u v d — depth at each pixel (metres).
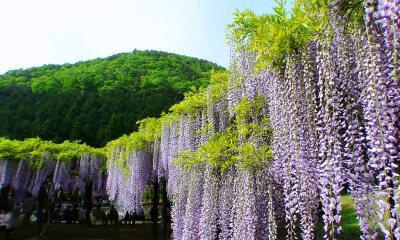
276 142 4.59
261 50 4.55
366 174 2.85
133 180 13.17
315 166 3.76
